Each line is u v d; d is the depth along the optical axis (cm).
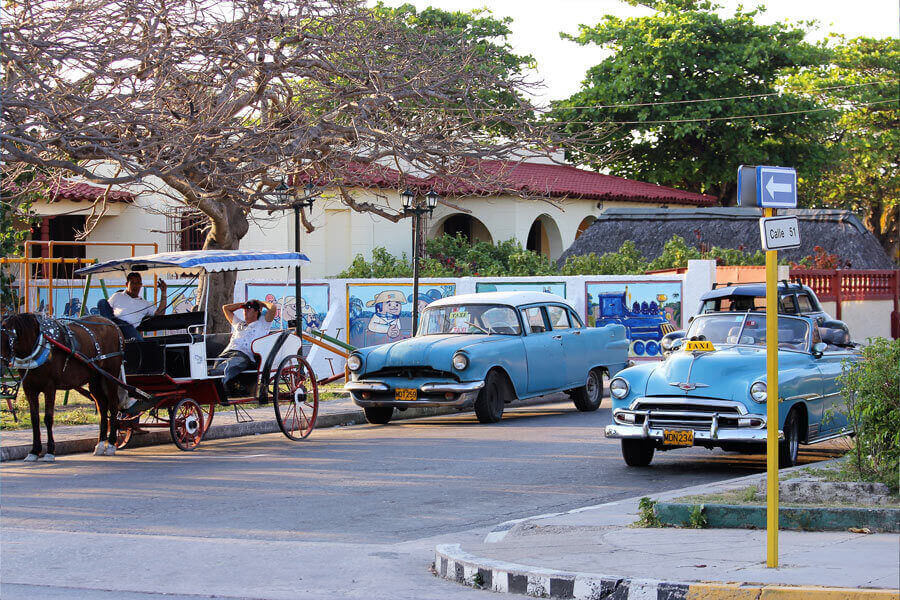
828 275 3120
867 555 721
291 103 1891
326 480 1216
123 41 1558
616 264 3062
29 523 988
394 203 3453
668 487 1154
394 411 1902
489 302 1794
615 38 4641
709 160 4734
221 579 753
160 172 1526
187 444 1508
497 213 3688
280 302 2653
